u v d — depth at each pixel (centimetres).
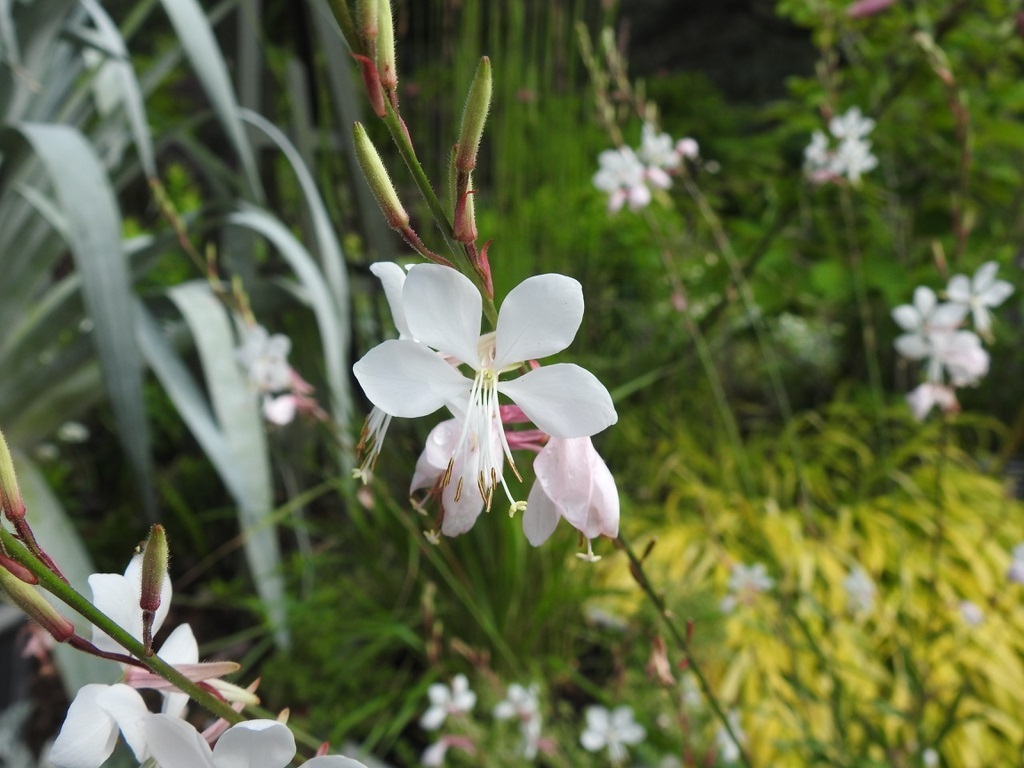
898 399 62
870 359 36
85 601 10
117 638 10
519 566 38
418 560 40
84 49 41
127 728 10
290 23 59
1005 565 46
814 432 65
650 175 37
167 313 42
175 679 10
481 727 34
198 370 50
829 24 45
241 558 50
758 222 62
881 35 50
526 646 39
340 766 9
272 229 37
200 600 47
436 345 11
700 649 35
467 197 11
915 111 51
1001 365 66
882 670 39
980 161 51
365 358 11
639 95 36
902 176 58
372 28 10
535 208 42
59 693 42
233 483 35
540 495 12
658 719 34
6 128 33
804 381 74
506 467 32
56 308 39
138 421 31
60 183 30
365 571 44
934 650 40
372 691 39
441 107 42
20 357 39
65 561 33
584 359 43
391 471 41
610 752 31
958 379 29
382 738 38
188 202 72
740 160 70
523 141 42
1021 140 49
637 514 51
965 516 49
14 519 10
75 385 41
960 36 47
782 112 57
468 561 38
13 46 32
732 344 66
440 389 11
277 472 53
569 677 39
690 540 48
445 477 11
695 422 62
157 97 79
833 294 51
